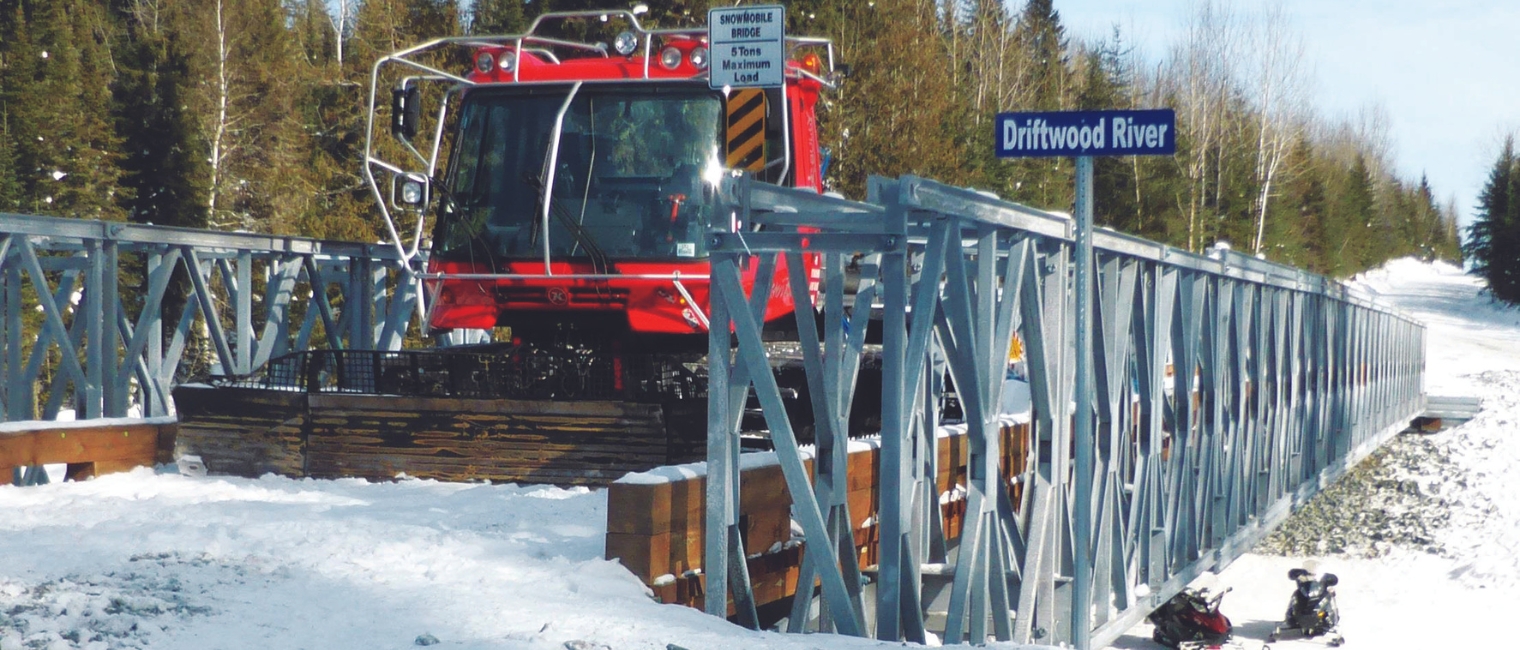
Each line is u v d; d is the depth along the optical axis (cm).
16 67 3675
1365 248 10631
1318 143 10288
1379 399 2634
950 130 4178
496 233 1041
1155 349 1020
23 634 496
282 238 1357
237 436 995
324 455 976
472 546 696
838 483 688
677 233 1017
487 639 535
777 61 1008
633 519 656
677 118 1032
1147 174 6338
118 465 995
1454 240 16788
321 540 696
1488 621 1689
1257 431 1418
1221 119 6706
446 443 957
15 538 696
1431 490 2567
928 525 778
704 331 1019
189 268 1249
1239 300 1309
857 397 1161
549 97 1048
